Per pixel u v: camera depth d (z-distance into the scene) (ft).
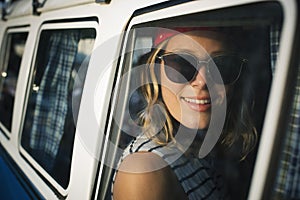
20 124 7.89
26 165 7.09
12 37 10.21
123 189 3.92
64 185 5.47
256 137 4.78
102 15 5.42
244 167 4.82
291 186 2.87
